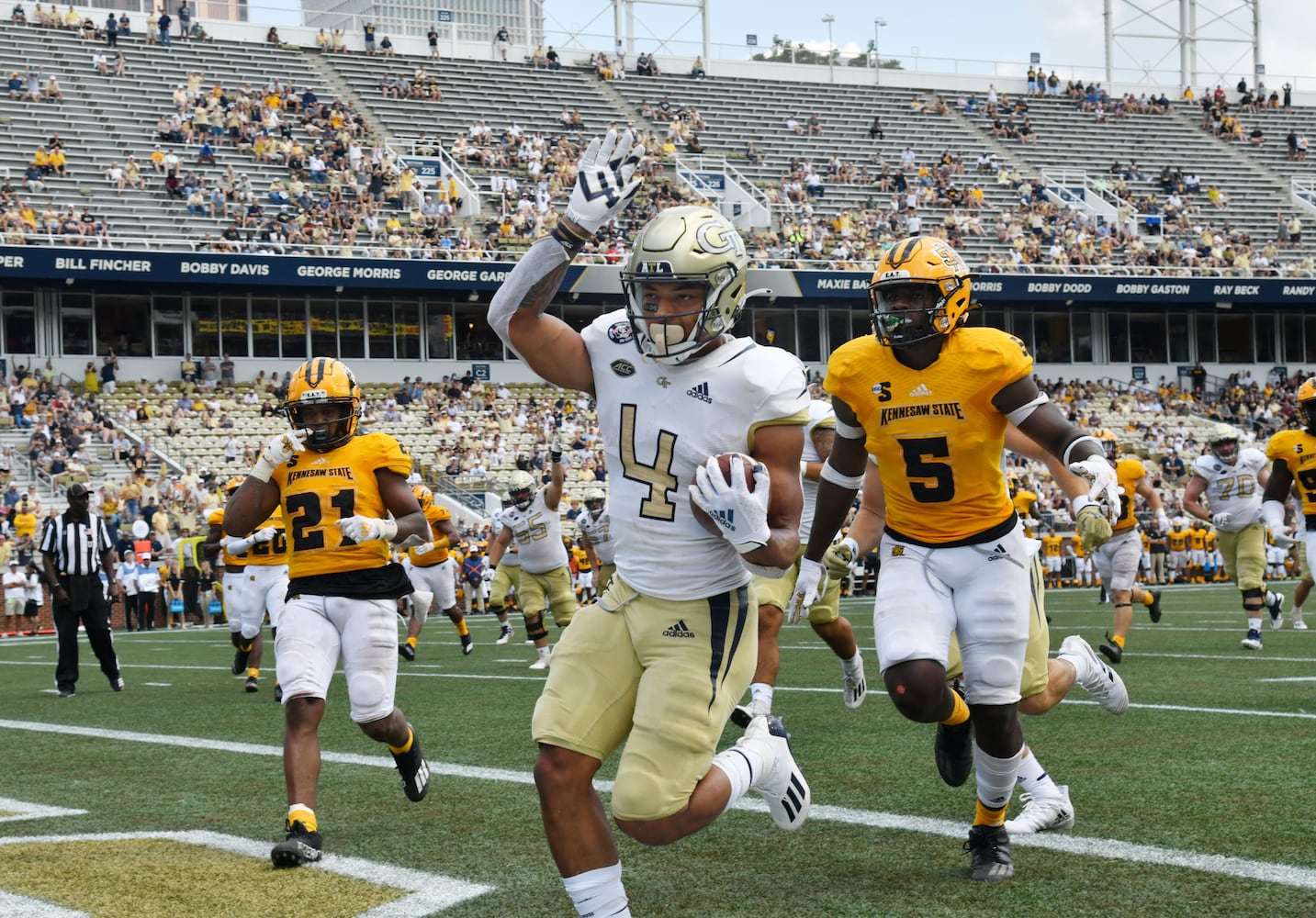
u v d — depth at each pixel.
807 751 9.19
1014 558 5.96
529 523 16.28
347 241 43.78
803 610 6.48
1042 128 61.00
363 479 7.50
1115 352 54.06
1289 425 52.00
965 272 5.84
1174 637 18.16
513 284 4.79
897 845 6.50
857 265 48.03
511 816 7.42
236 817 7.69
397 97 52.19
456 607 18.81
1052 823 6.70
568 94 55.56
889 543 6.15
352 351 45.19
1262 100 65.88
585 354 5.00
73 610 15.15
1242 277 51.72
